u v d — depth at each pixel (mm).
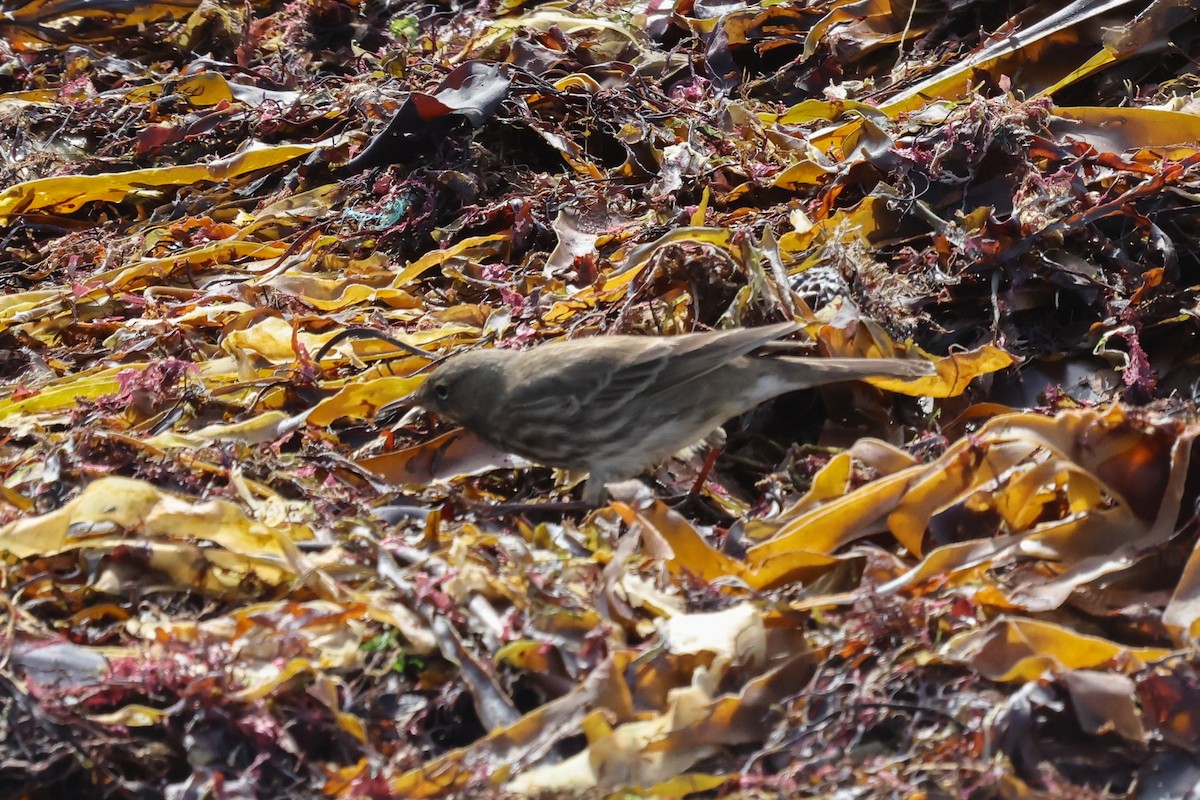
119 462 10164
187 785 7473
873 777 7242
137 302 12820
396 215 13836
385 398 11430
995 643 7961
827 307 11477
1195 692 7648
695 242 11836
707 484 10750
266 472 10352
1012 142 12414
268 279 12961
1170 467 8703
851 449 9805
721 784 7418
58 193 14805
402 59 16516
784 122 14711
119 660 7988
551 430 10758
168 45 18594
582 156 14359
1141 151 12562
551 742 7531
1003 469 9125
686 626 8148
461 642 8102
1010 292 11688
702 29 16812
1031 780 7488
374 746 7762
